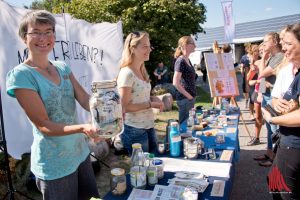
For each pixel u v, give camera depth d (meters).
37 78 1.46
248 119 6.41
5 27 2.91
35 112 1.41
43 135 1.53
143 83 2.37
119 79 2.29
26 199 3.10
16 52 3.00
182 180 1.85
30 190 3.26
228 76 4.75
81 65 4.17
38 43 1.46
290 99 1.86
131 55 2.33
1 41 2.88
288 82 2.02
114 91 1.36
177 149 2.28
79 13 9.31
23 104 1.41
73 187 1.66
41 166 1.56
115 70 4.90
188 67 3.69
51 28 1.49
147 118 2.46
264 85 3.66
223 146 2.55
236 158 3.06
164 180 1.89
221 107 4.20
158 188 1.77
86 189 1.82
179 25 10.16
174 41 9.95
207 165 2.10
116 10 9.57
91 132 1.31
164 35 9.86
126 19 9.24
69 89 1.65
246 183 3.42
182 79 3.71
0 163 3.26
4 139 2.60
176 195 1.68
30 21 1.44
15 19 3.00
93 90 1.33
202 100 9.07
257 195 3.15
